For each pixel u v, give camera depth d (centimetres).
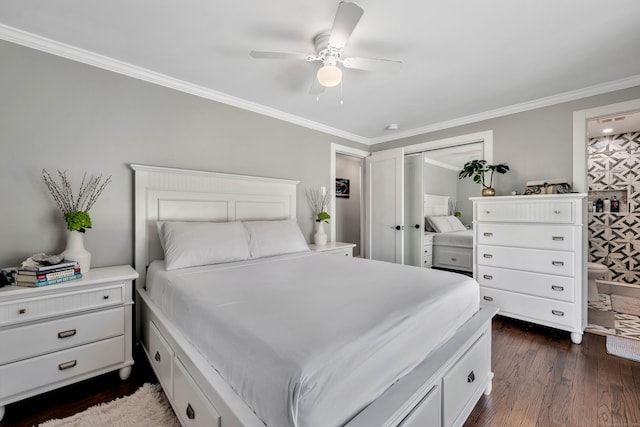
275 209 316
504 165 301
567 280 242
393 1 151
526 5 154
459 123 349
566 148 272
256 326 106
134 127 228
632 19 164
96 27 175
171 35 183
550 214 250
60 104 196
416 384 107
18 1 151
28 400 165
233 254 227
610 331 263
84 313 171
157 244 234
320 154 380
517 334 257
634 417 152
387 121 360
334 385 85
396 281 171
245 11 160
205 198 261
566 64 217
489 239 287
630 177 419
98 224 212
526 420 151
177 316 150
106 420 146
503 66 221
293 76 239
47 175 192
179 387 133
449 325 145
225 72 232
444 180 467
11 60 179
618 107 245
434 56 206
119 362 183
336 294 145
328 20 168
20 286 156
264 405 84
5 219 178
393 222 404
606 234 437
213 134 273
